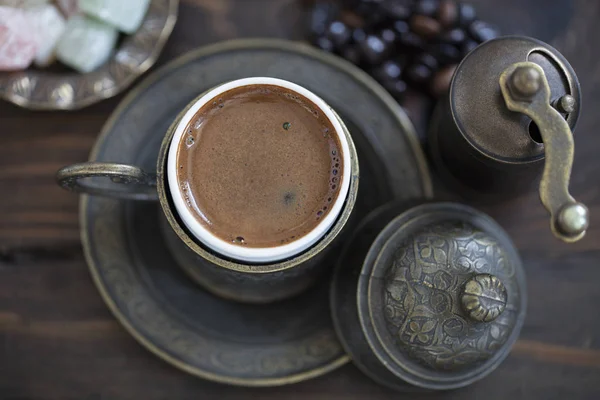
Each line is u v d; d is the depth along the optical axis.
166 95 0.32
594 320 0.33
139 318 0.31
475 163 0.29
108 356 0.33
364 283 0.28
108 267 0.32
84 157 0.34
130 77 0.33
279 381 0.31
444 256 0.27
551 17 0.35
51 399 0.33
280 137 0.25
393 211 0.30
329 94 0.33
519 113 0.26
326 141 0.25
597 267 0.33
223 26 0.35
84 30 0.33
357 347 0.29
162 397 0.33
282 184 0.25
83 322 0.33
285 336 0.32
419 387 0.30
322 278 0.32
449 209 0.29
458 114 0.27
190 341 0.31
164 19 0.33
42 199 0.34
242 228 0.25
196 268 0.30
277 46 0.33
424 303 0.27
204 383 0.33
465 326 0.27
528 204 0.34
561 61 0.27
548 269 0.33
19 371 0.33
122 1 0.32
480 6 0.35
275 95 0.26
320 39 0.35
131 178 0.25
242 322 0.32
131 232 0.32
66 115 0.34
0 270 0.33
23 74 0.33
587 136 0.34
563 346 0.33
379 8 0.35
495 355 0.28
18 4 0.33
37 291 0.33
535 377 0.33
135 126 0.32
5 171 0.34
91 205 0.32
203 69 0.33
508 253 0.29
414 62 0.35
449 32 0.34
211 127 0.25
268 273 0.25
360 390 0.33
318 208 0.25
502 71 0.27
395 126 0.32
